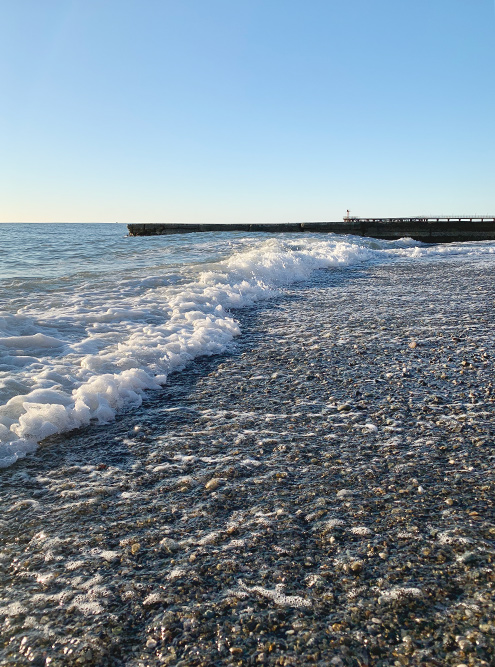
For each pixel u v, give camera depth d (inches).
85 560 86.5
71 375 175.0
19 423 135.9
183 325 255.6
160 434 139.6
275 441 134.2
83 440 135.8
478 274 496.4
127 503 105.0
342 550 88.0
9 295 312.7
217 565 84.7
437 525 94.5
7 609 75.2
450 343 229.1
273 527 95.2
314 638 69.3
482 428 139.6
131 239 995.9
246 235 1063.6
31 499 106.6
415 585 78.6
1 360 186.5
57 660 66.3
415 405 157.6
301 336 249.8
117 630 71.3
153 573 83.0
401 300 349.1
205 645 68.7
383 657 66.0
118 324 251.1
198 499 106.1
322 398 165.5
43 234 1627.7
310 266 556.1
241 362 207.6
